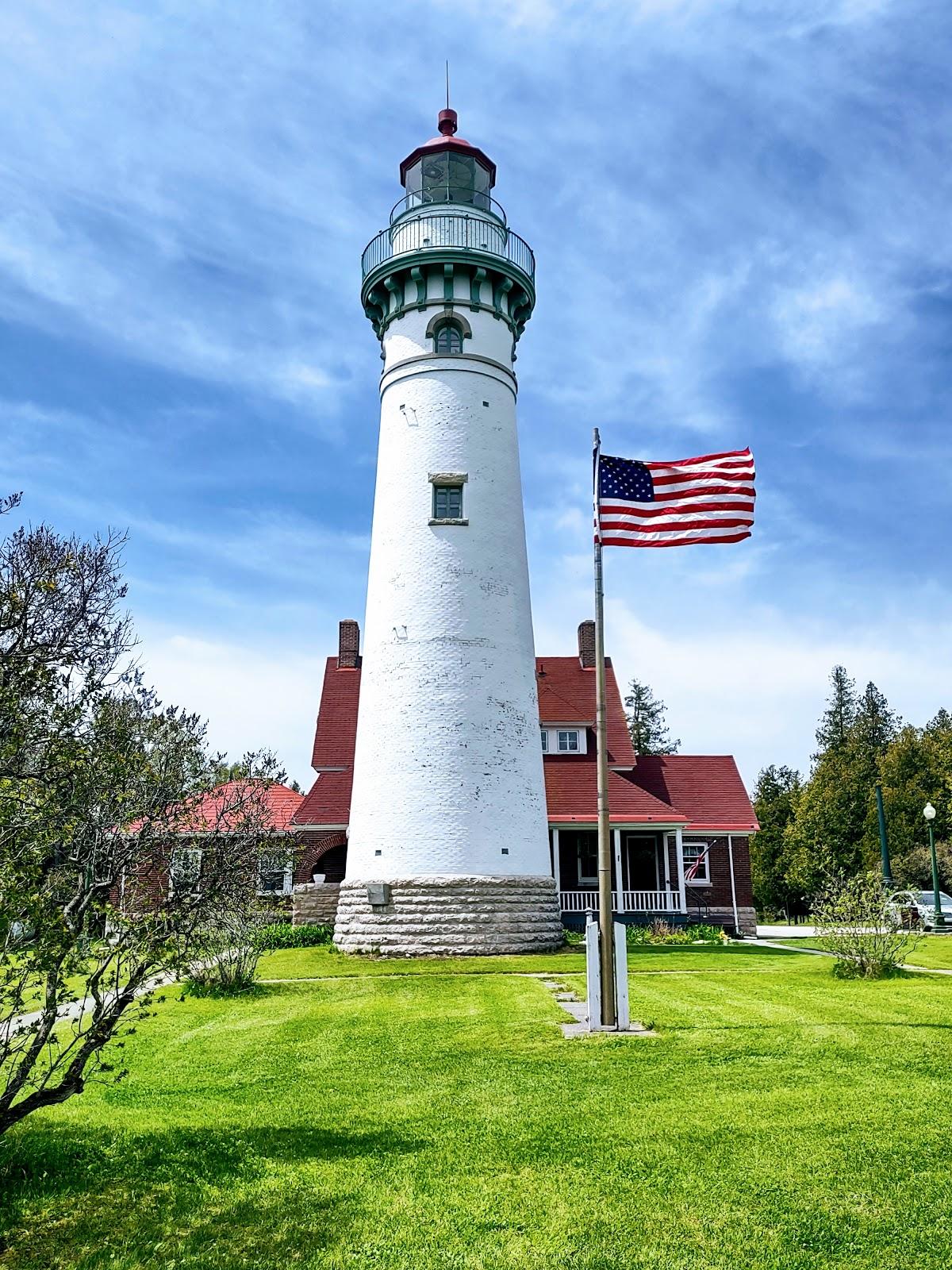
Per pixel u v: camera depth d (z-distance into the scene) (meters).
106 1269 6.51
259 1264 6.53
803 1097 9.75
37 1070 11.97
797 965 22.48
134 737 8.30
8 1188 7.83
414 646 26.22
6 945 7.04
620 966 13.98
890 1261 6.33
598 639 14.98
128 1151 8.74
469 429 27.67
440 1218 7.13
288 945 29.92
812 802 72.81
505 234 29.50
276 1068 12.39
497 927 24.69
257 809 9.98
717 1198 7.31
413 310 28.44
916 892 42.19
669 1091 10.24
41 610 8.23
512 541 27.69
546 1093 10.42
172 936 7.97
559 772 38.09
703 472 15.77
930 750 67.38
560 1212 7.15
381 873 25.11
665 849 36.81
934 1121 8.84
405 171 30.42
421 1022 15.26
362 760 26.66
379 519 28.17
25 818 7.26
